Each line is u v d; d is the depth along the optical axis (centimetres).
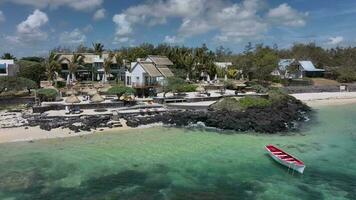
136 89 7344
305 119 6238
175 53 12006
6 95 7088
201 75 11206
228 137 4675
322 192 2952
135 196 2831
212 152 3966
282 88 9838
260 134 4897
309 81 12162
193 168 3450
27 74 8481
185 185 3053
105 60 10812
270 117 5550
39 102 6297
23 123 5022
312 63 14900
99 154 3850
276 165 3550
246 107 6097
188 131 4997
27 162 3572
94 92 6788
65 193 2872
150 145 4228
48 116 5369
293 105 7325
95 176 3231
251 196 2861
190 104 6581
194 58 11119
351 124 5775
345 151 4078
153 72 8594
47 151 3941
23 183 3053
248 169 3441
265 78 11375
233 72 11712
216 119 5269
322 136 4838
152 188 2984
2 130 4703
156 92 7712
